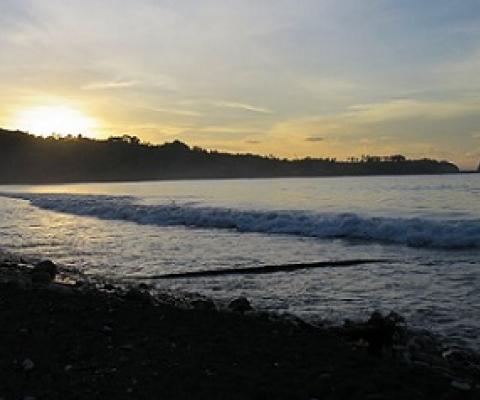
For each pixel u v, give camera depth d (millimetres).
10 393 6527
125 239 26453
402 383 6996
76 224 35656
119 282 15164
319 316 11719
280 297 13703
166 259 19984
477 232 22281
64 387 6723
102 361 7656
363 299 13328
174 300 12555
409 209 38656
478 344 9641
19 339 8539
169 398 6449
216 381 6980
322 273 16844
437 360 8453
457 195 54062
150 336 8898
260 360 7820
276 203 48812
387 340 9117
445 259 18859
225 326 9617
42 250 23109
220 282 15680
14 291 11742
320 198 55531
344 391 6703
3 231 31359
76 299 11234
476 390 6852
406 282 15148
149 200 56594
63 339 8578
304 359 7879
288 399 6488
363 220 26438
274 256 20297
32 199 67375
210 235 27625
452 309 12078
